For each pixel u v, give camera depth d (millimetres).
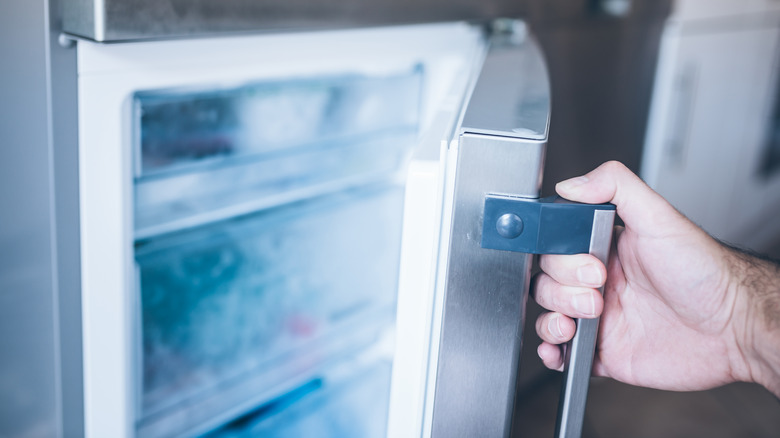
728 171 2186
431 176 401
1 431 818
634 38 1474
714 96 1923
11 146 617
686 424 1652
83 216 604
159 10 575
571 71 1242
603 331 762
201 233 787
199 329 815
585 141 1377
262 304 895
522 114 473
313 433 995
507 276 422
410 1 847
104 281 633
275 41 698
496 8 1008
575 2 1212
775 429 1652
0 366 776
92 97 575
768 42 2162
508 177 404
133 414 715
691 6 1671
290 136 820
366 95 894
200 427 862
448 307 430
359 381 1054
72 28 548
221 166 754
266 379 937
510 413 453
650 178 1756
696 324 710
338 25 749
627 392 1763
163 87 619
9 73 589
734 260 676
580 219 416
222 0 630
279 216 884
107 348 657
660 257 676
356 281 1034
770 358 667
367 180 985
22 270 657
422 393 444
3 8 575
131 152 623
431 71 955
